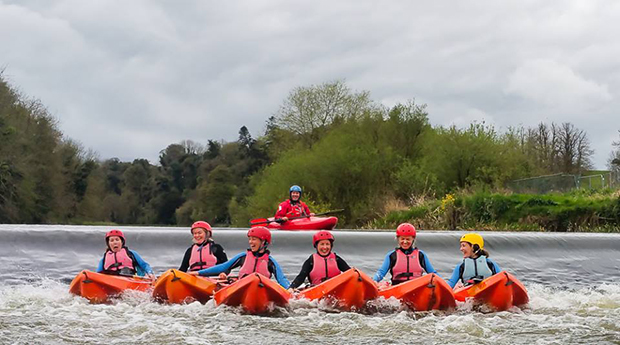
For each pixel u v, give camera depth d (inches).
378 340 293.9
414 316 343.3
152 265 543.8
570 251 596.7
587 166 2023.9
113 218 3491.6
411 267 391.5
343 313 346.9
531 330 313.3
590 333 307.1
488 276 386.3
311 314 342.3
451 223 980.6
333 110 1754.4
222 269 391.5
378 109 1459.2
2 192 1583.4
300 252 566.9
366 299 361.4
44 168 1788.9
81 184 2146.9
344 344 286.5
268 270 387.9
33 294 396.2
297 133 1772.9
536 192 1186.6
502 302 361.7
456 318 335.6
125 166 4033.0
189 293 367.2
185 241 579.8
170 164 3791.8
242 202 2092.8
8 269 512.4
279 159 1594.5
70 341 282.7
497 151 1259.2
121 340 286.0
